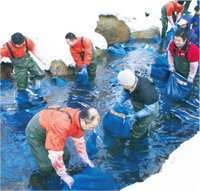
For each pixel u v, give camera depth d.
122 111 3.07
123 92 2.91
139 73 4.96
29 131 2.25
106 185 2.33
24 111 3.52
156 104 2.72
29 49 3.63
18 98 3.80
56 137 1.95
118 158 2.85
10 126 3.19
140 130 3.00
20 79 3.80
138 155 2.90
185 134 3.29
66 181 2.21
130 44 6.61
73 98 3.95
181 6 6.12
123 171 2.67
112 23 6.34
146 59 5.68
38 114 2.25
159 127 3.41
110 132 3.22
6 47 3.35
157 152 2.96
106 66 5.21
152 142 3.12
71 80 4.55
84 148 2.46
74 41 3.85
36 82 4.31
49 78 4.55
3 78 4.29
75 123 2.04
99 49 5.70
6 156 2.72
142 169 2.70
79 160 2.77
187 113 3.72
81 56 4.28
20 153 2.78
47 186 2.41
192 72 3.60
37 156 2.32
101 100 3.95
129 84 2.37
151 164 2.78
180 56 3.52
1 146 2.85
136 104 2.79
